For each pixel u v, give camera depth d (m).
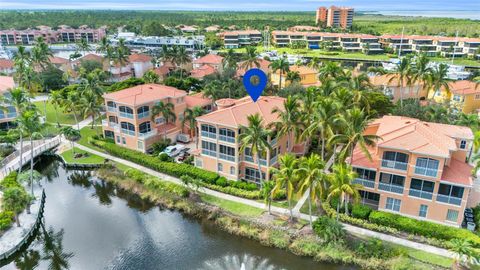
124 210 48.44
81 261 38.88
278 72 105.50
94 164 59.84
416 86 90.81
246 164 51.59
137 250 40.31
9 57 148.88
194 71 114.00
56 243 41.72
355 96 61.25
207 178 51.34
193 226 44.28
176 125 67.88
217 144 51.91
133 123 61.50
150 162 56.97
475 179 51.03
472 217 41.84
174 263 38.09
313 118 47.47
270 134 47.22
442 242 37.88
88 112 70.06
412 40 181.38
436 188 40.00
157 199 49.50
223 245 40.69
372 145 41.44
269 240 40.41
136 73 127.62
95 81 74.12
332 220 40.19
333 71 79.75
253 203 46.94
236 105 54.62
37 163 62.88
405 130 43.47
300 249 38.75
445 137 42.72
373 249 37.16
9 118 71.75
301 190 37.56
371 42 190.25
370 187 43.81
